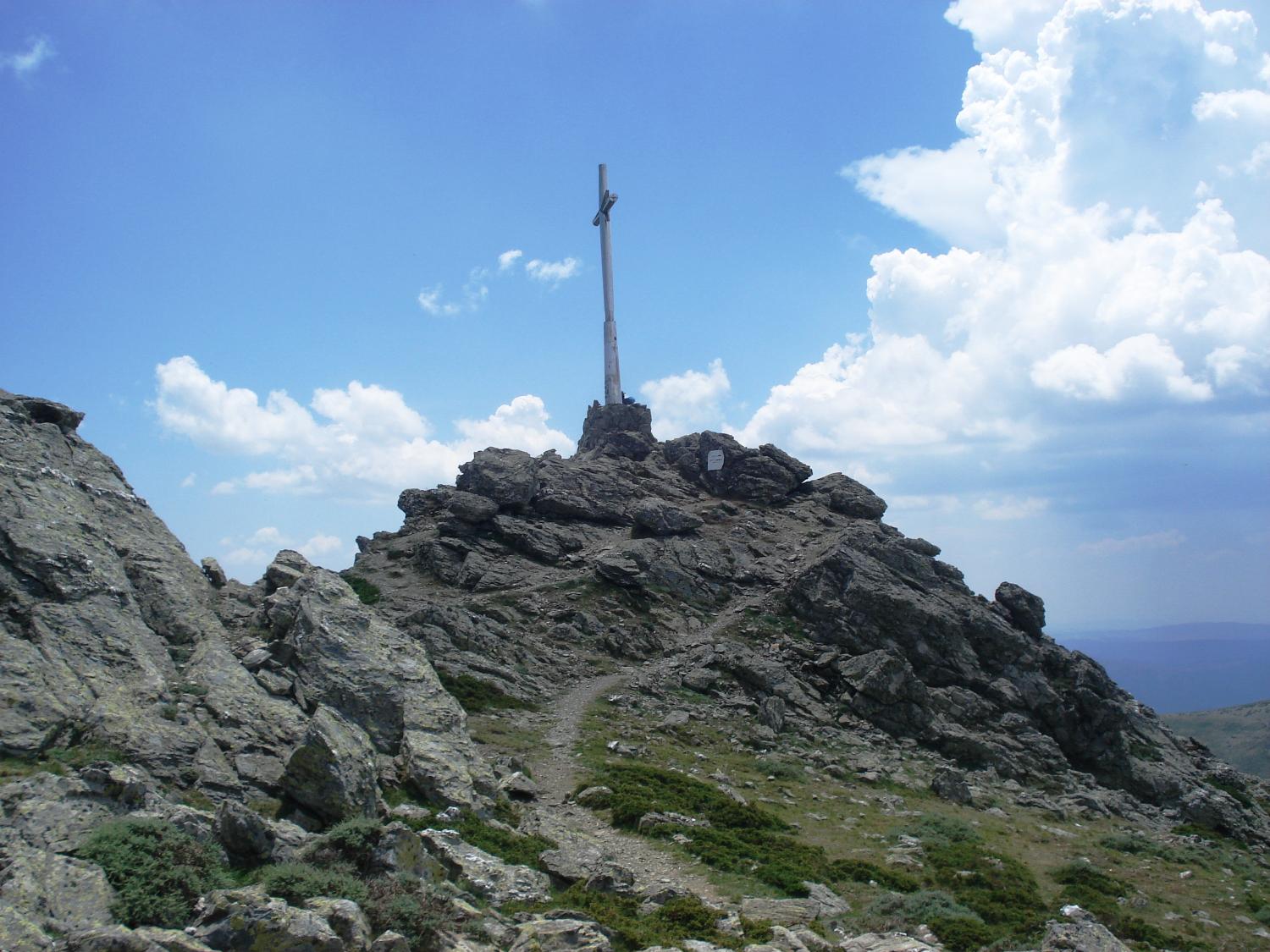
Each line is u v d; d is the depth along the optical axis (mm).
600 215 137375
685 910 28766
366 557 101688
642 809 40750
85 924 19094
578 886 30281
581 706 64688
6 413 48406
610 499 110688
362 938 20688
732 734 64625
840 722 71312
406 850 25391
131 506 49031
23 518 40531
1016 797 63812
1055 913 37156
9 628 35625
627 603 86250
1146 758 82625
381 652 45250
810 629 84812
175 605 43250
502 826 35531
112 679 35219
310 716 39625
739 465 125750
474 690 62531
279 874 22375
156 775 30891
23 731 29875
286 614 46812
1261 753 184375
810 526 112312
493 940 23594
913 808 55062
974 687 79250
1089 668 85875
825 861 39562
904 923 31641
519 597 84938
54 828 22359
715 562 96438
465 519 99125
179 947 18781
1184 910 42875
